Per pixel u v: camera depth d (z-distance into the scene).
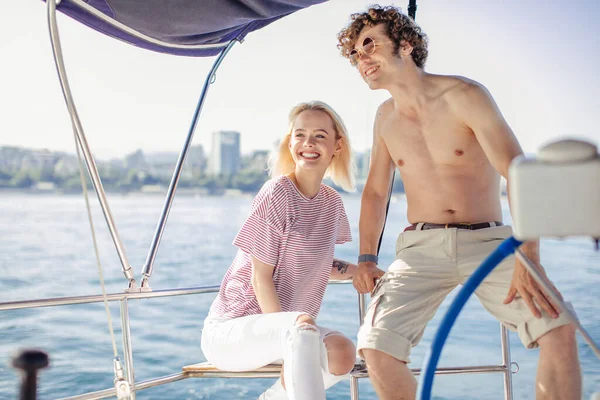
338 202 2.70
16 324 6.90
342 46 2.53
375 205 2.66
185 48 2.90
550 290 1.25
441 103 2.38
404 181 2.56
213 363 2.55
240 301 2.60
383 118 2.63
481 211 2.41
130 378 2.50
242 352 2.40
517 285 2.02
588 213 0.93
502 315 2.26
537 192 0.94
